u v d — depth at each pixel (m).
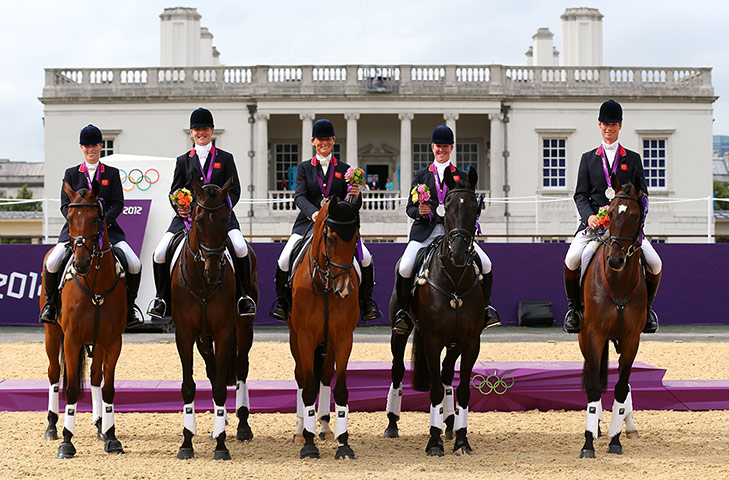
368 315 11.06
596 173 11.20
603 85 49.69
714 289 26.66
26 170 117.56
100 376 11.41
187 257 10.26
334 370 11.74
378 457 10.16
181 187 11.47
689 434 11.50
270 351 20.55
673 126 49.59
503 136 49.38
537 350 20.33
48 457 10.16
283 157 52.56
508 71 50.16
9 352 20.48
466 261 9.90
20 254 26.12
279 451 10.62
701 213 49.00
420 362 11.46
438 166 11.54
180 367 17.58
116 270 10.65
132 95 49.22
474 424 12.27
